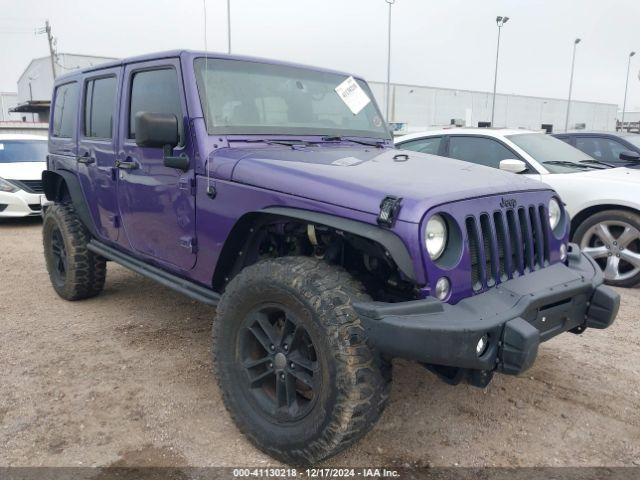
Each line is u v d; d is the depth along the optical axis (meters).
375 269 2.64
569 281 2.82
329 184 2.52
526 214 2.80
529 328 2.31
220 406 3.16
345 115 3.94
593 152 7.90
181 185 3.21
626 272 5.47
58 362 3.71
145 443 2.79
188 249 3.23
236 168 2.87
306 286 2.43
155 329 4.32
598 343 4.07
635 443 2.81
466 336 2.22
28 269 6.37
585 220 5.58
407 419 3.02
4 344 4.02
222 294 3.02
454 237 2.40
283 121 3.53
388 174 2.70
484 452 2.73
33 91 43.38
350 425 2.33
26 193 9.46
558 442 2.82
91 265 4.81
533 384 3.43
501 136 6.34
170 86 3.36
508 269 2.67
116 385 3.39
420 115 47.28
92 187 4.27
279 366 2.61
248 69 3.52
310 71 3.89
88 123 4.41
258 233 3.01
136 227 3.77
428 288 2.31
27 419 2.99
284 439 2.54
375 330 2.24
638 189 5.28
